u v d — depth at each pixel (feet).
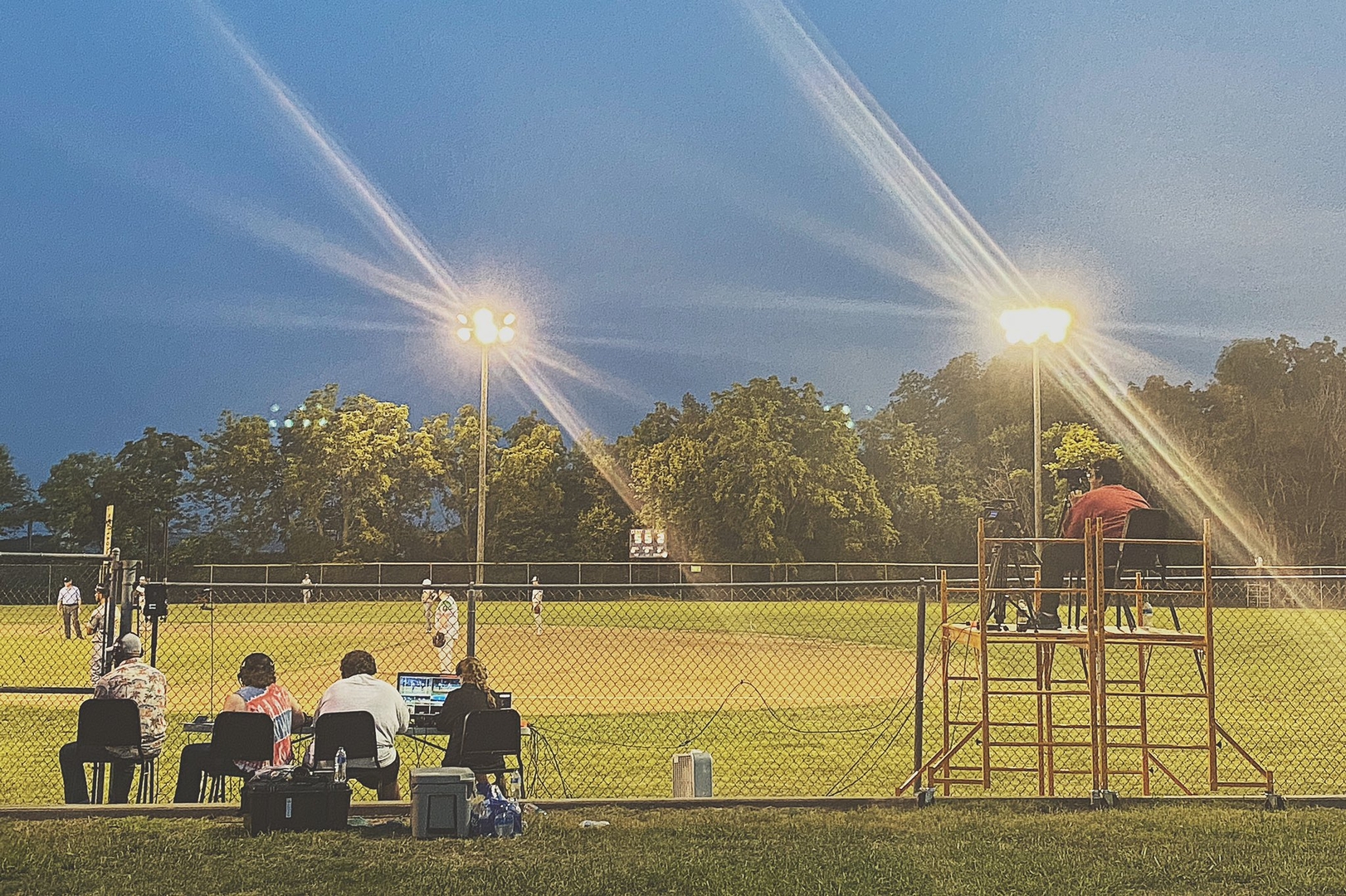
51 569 180.65
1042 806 29.32
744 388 242.58
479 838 25.61
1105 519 33.27
